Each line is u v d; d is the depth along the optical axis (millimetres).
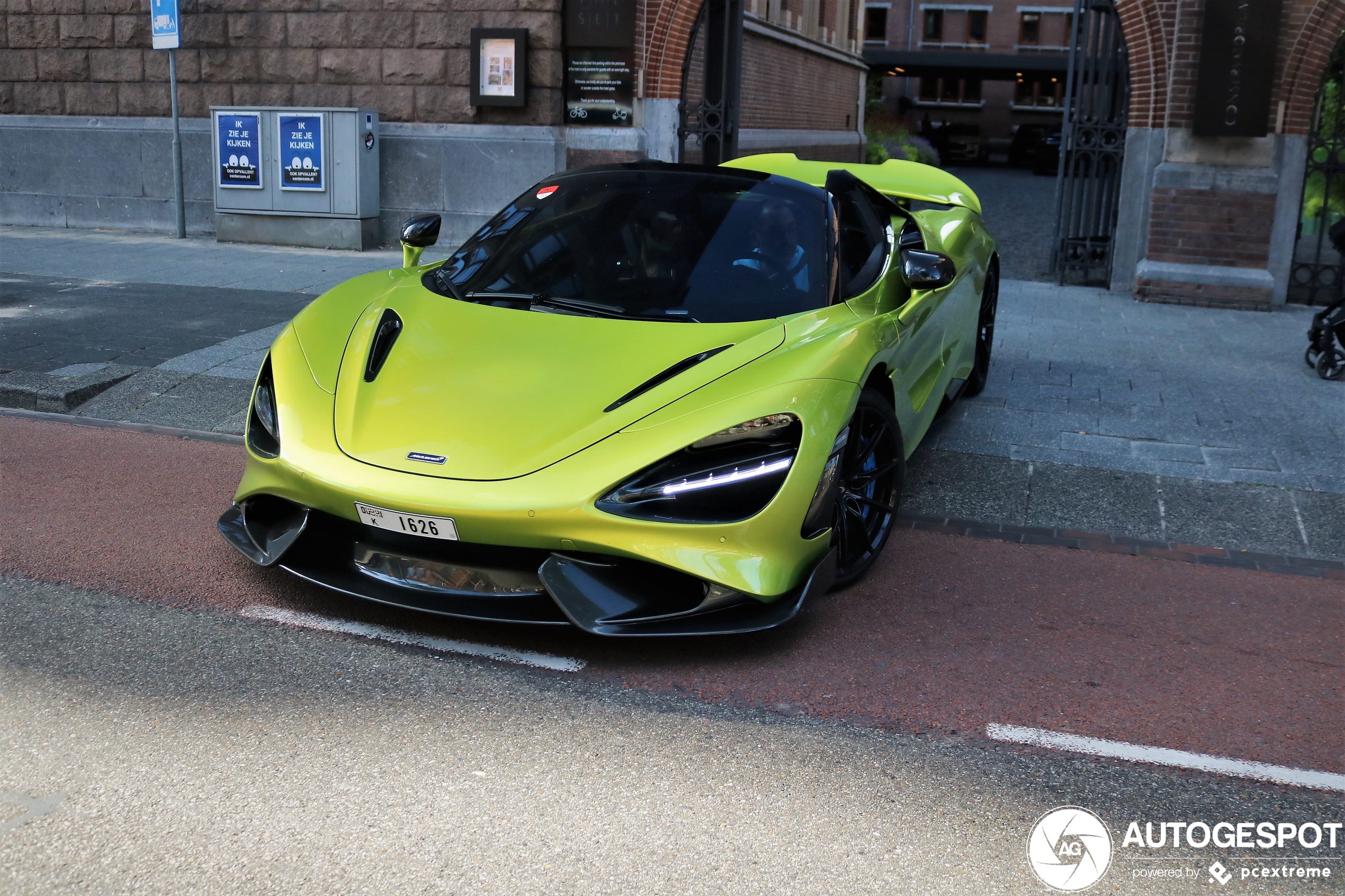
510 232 4246
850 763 2688
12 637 3160
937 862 2316
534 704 2900
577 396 3211
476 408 3201
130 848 2238
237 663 3059
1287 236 9328
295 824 2338
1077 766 2723
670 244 3984
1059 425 5785
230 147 11242
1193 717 2988
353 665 3070
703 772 2613
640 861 2268
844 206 4367
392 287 4035
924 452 5309
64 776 2477
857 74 23703
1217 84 9148
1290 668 3311
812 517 3195
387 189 11484
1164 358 7422
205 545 3914
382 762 2592
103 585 3535
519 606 3127
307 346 3611
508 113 11078
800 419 3152
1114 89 10273
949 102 53375
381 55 11219
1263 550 4293
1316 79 9102
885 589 3797
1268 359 7461
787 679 3107
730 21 11039
